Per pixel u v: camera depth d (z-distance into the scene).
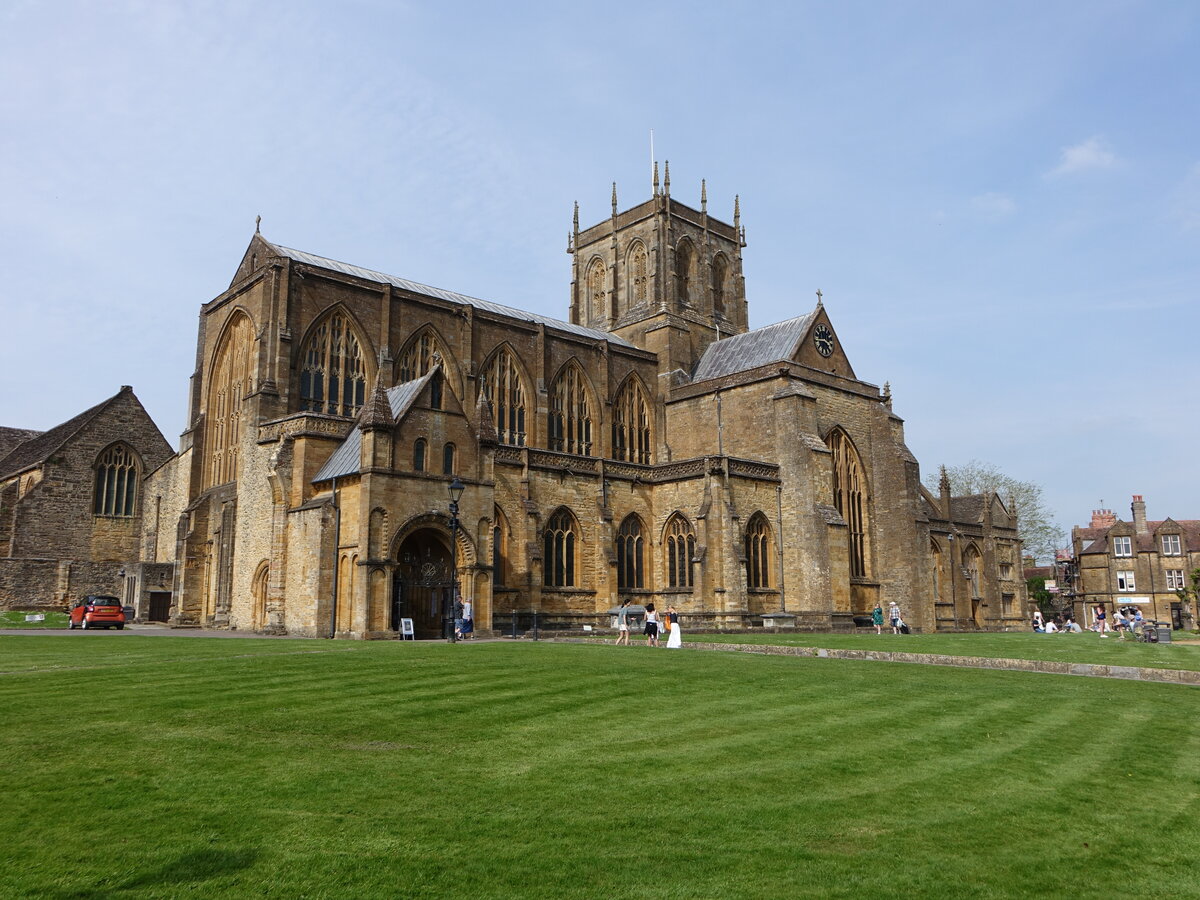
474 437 59.91
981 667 40.47
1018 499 150.38
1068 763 19.61
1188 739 22.72
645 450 96.75
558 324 97.12
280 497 59.22
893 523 88.06
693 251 110.62
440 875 12.10
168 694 24.17
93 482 91.19
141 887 11.40
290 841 13.15
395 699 24.66
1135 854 13.98
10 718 20.61
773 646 47.12
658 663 34.38
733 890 11.95
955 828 14.91
